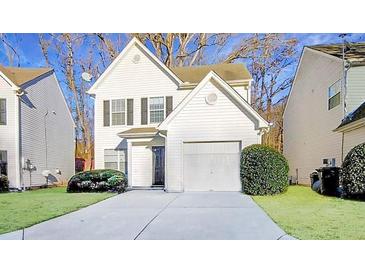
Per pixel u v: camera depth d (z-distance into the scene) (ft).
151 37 84.43
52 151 63.87
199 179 40.42
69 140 72.28
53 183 63.41
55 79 66.18
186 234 19.33
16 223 22.43
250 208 27.07
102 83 53.72
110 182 41.57
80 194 39.55
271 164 35.99
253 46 84.38
